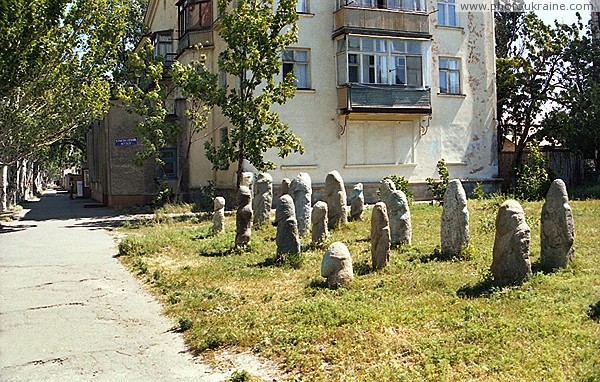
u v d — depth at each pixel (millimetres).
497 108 30328
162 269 11977
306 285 9594
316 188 24797
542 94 28453
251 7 21922
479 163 28344
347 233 15172
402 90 25484
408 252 11844
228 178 25328
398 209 12750
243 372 6051
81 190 44594
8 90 20422
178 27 29500
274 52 21375
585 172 29547
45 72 22281
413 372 5648
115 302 9641
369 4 25328
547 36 28188
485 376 5426
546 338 6227
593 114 25953
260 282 10117
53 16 20297
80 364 6801
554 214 9422
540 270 9305
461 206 11070
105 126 29406
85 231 19516
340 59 24984
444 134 27531
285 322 7586
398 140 26531
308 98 24891
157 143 23562
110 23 24812
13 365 6824
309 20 25016
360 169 25781
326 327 7223
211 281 10438
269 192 17875
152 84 28250
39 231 19875
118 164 28766
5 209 28703
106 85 24562
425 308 7703
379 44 25250
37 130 23516
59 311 9156
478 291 8438
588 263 9695
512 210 8617
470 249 10992
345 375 5785
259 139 21125
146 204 28922
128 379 6289
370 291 8812
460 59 28062
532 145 23562
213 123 26688
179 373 6402
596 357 5551
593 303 7328
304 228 15945
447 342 6359
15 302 9781
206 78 21750
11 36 19438
